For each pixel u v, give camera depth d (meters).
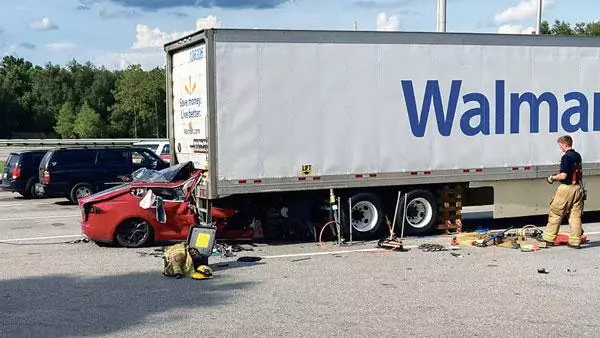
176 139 13.24
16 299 8.04
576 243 11.26
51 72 95.38
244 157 11.27
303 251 11.25
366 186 12.10
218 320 7.08
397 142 12.27
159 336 6.54
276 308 7.55
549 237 11.39
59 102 91.88
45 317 7.23
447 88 12.58
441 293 8.20
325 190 12.14
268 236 12.13
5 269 9.88
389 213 12.74
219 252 10.86
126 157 20.70
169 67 13.27
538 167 13.36
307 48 11.55
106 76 94.25
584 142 13.73
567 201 11.21
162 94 85.81
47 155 20.08
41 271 9.72
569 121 13.57
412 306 7.59
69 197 20.03
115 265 10.11
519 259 10.34
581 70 13.61
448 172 12.69
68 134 80.81
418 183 12.48
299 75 11.52
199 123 12.08
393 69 12.16
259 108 11.30
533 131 13.29
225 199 11.79
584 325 6.82
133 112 86.00
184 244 9.47
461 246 11.56
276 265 10.04
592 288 8.41
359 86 11.94
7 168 22.19
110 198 11.59
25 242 12.53
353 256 10.74
